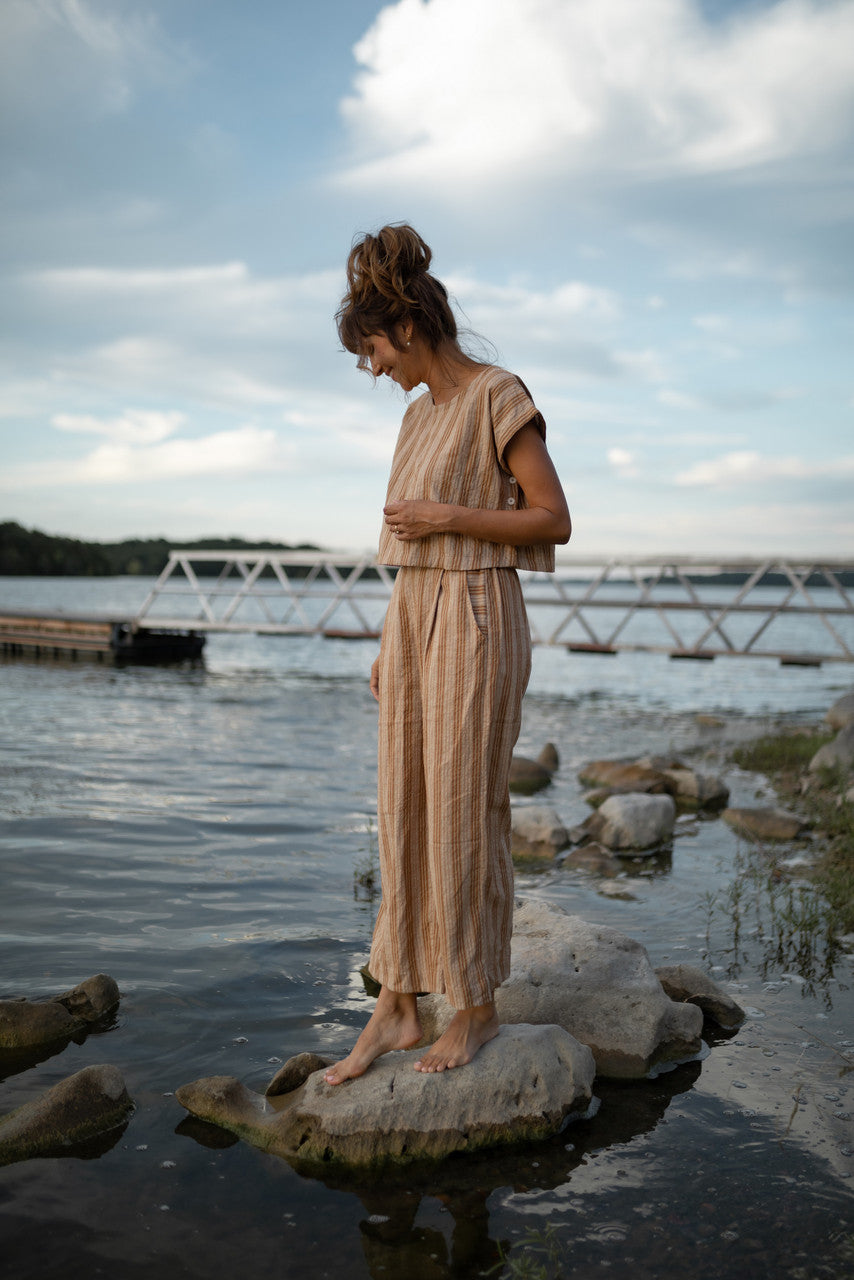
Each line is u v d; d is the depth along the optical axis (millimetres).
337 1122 1967
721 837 5074
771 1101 2203
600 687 15000
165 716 9773
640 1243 1671
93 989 2613
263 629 16828
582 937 2758
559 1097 2086
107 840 4488
